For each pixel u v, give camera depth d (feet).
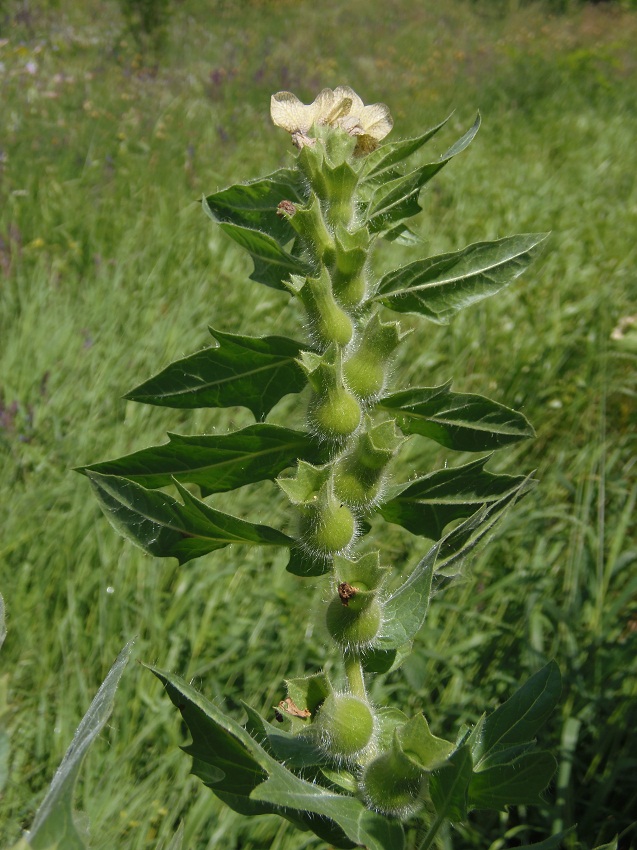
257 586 12.07
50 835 2.47
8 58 32.55
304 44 44.78
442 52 47.75
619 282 20.81
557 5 64.23
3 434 12.73
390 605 4.29
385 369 4.35
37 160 23.18
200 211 21.33
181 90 32.63
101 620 10.72
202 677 10.89
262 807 4.15
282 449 4.48
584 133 36.68
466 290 4.68
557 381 17.25
